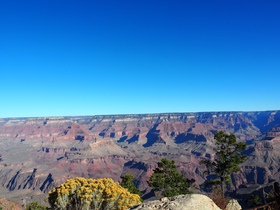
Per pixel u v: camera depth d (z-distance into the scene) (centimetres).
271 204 1027
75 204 1042
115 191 1067
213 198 1299
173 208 707
